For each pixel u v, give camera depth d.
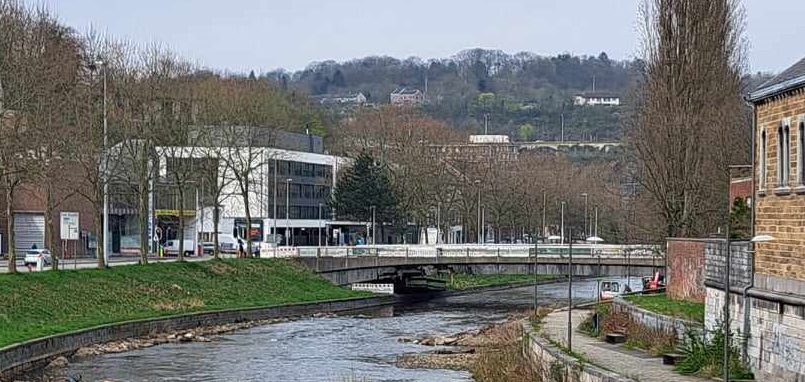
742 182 80.94
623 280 191.12
